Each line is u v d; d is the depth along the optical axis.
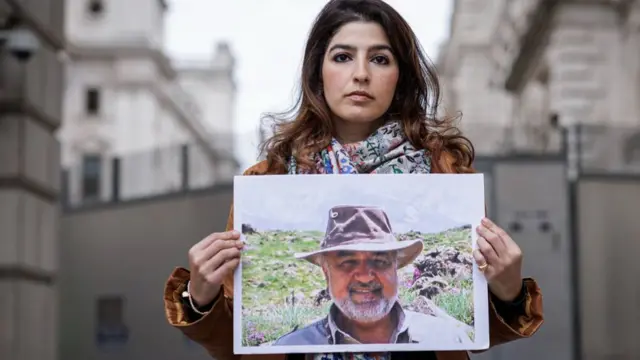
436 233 1.98
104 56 38.41
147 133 38.19
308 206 1.99
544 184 15.47
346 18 2.08
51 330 10.26
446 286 1.97
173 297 2.02
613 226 15.39
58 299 17.55
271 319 1.96
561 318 15.16
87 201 18.05
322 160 2.07
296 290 1.97
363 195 1.99
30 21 9.70
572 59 18.67
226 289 2.07
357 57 2.05
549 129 15.83
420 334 1.96
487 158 15.56
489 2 34.59
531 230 15.37
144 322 17.30
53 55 10.29
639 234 15.39
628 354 15.07
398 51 2.09
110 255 17.62
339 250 1.98
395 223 1.99
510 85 23.42
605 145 15.65
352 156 2.06
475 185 2.00
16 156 9.57
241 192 1.99
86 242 17.75
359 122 2.07
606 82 18.62
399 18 2.10
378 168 2.05
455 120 2.19
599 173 15.48
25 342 9.59
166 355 17.09
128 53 38.41
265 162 2.14
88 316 17.48
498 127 16.20
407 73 2.13
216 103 52.84
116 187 17.95
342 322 1.96
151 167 17.80
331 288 1.97
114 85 38.44
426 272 1.97
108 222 17.72
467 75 34.22
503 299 1.99
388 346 1.95
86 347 17.42
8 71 9.62
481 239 1.96
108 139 38.00
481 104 33.78
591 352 15.01
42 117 9.98
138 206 17.62
